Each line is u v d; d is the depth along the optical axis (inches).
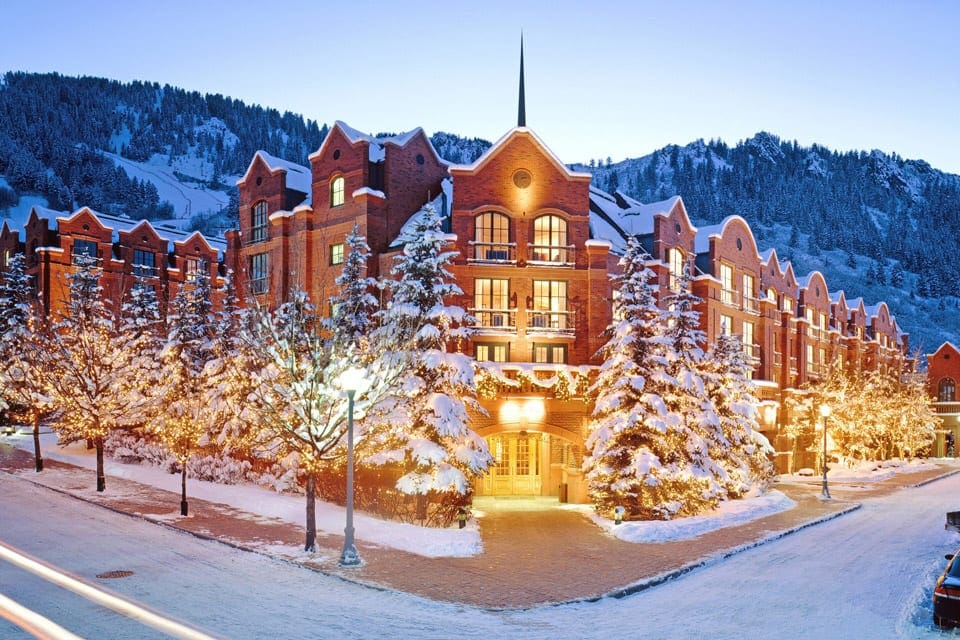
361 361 968.3
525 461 1414.9
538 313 1336.1
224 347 1382.9
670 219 1622.8
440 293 1083.9
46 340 1497.3
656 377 1138.7
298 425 922.1
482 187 1348.4
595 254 1358.3
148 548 818.8
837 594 700.7
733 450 1370.6
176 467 1389.0
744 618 613.0
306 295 1156.5
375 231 1406.3
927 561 866.1
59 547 813.2
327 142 1486.2
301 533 904.9
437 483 992.2
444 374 1063.6
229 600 624.7
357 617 586.6
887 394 2559.1
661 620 603.2
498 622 587.5
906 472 2240.4
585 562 816.3
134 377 1497.3
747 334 1898.4
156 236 2487.7
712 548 910.4
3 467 1424.7
